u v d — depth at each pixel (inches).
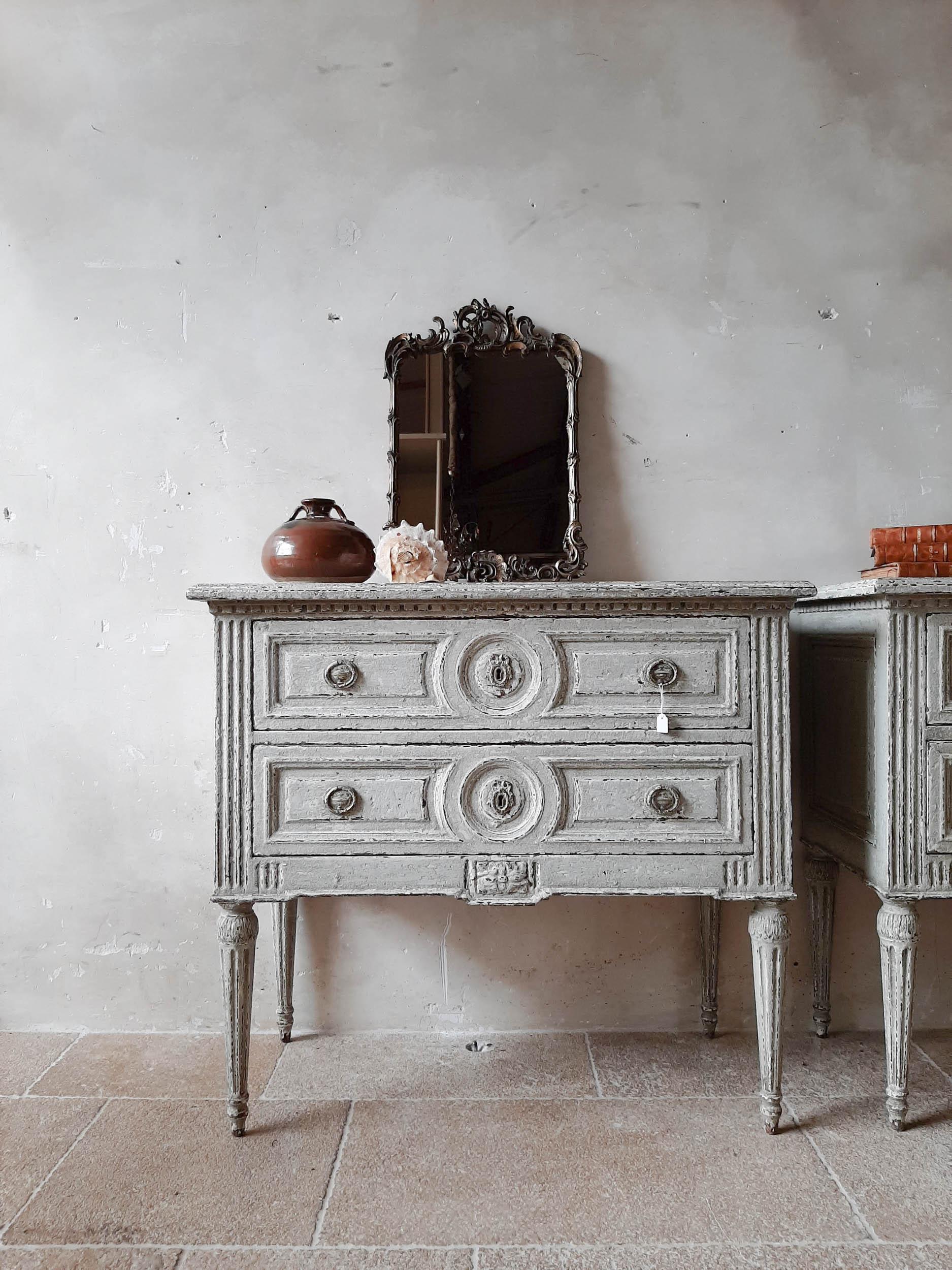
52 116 87.7
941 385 87.6
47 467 87.7
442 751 66.7
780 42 87.0
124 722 87.7
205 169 87.7
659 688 66.5
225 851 67.2
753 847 66.5
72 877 87.7
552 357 86.6
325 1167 64.7
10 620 87.8
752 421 87.6
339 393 87.3
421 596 64.9
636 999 87.4
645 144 87.1
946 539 73.8
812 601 81.8
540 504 85.5
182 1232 58.0
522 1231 58.0
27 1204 60.8
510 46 87.0
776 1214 59.5
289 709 66.9
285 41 87.4
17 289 87.7
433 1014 87.1
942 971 87.7
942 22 87.0
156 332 87.7
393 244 87.4
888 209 87.3
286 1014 84.8
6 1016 88.1
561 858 66.9
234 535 87.7
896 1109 69.2
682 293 87.2
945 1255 55.6
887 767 67.2
